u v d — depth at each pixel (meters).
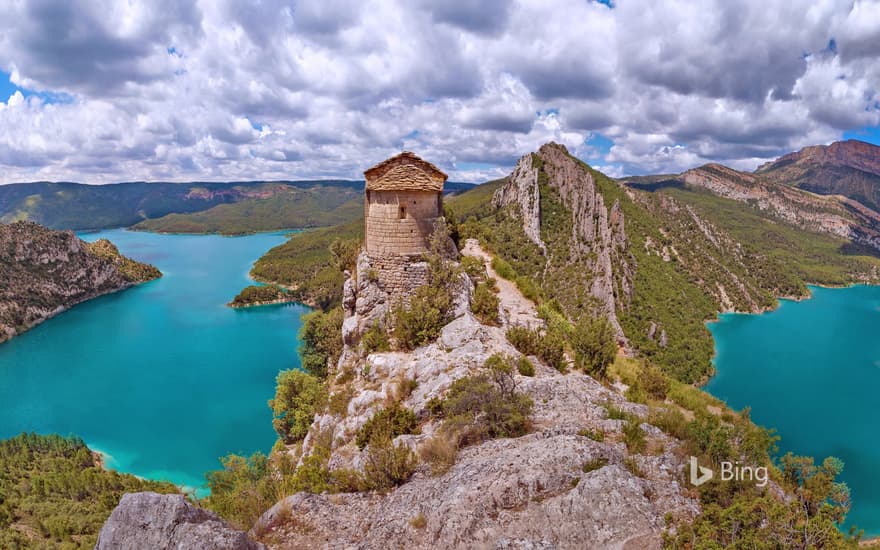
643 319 123.75
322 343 54.88
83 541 53.59
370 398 25.27
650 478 13.17
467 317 30.08
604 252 128.25
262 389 95.75
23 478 66.50
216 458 70.69
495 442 16.67
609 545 10.50
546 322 37.06
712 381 117.25
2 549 51.16
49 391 98.25
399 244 32.09
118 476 66.25
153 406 88.88
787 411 103.00
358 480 15.90
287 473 25.20
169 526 10.09
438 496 13.07
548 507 11.63
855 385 117.19
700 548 9.37
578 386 22.30
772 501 10.76
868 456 85.06
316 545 12.33
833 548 9.11
